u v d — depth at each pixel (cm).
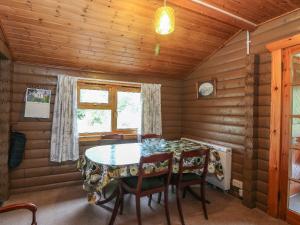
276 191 263
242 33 321
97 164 227
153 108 419
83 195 320
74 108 348
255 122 289
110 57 347
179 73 434
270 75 276
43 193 325
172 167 244
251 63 288
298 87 248
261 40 291
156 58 371
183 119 457
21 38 277
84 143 367
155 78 432
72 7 247
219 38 339
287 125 255
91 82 372
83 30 282
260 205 286
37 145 332
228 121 344
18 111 320
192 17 289
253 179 289
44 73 335
